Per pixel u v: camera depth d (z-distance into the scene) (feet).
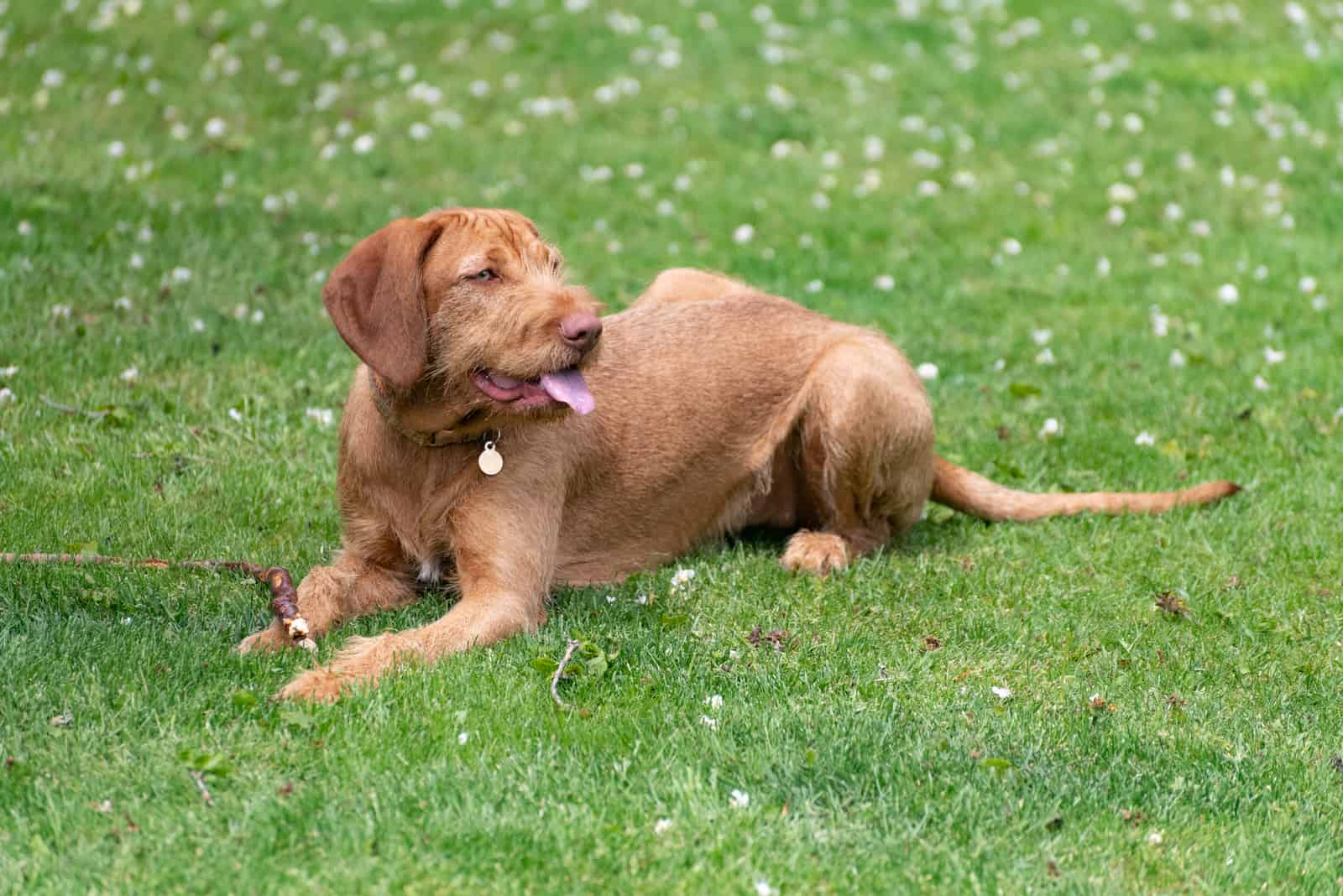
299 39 64.75
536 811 17.19
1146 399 36.32
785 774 18.30
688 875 16.19
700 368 27.07
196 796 17.06
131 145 51.16
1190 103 65.82
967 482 29.55
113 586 23.03
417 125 56.34
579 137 57.26
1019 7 81.30
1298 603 25.48
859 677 21.67
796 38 72.33
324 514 27.35
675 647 22.20
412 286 21.45
